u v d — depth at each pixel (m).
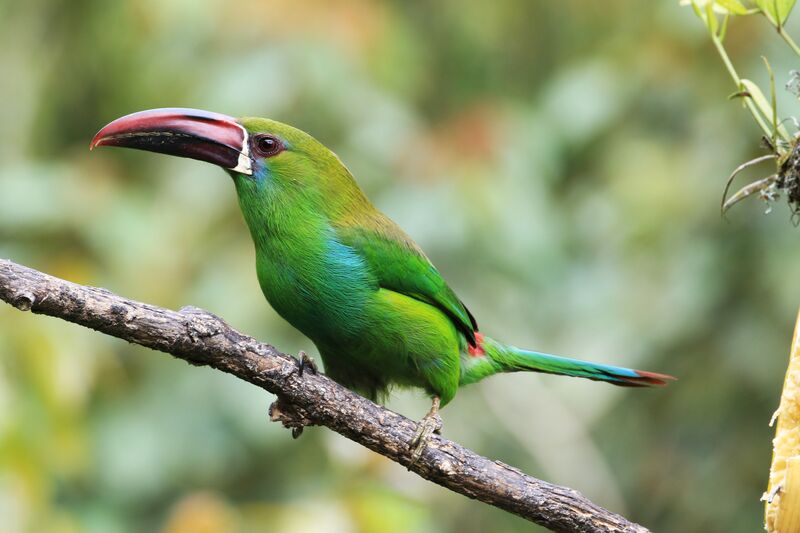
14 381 10.45
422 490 10.99
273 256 8.23
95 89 13.03
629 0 14.41
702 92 12.27
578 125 12.59
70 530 10.60
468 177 11.85
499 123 12.30
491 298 11.81
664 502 13.10
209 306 11.57
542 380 13.31
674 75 12.48
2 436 10.02
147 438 11.59
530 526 13.67
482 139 12.07
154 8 12.59
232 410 11.81
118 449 11.53
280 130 8.29
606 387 13.11
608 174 12.60
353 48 12.50
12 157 13.03
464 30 14.55
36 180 11.96
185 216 11.95
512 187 11.95
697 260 11.95
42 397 10.47
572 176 12.95
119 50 12.80
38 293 6.27
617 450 13.39
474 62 14.55
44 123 13.08
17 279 6.24
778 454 6.70
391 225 8.48
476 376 9.34
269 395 11.88
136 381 11.90
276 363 6.92
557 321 12.12
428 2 14.58
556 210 12.62
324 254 8.13
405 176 11.98
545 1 14.74
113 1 12.77
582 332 12.07
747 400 12.46
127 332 6.52
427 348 8.36
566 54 14.76
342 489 10.75
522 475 7.05
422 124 12.71
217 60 12.42
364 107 12.22
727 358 12.03
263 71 12.16
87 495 11.53
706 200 11.97
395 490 10.70
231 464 11.89
